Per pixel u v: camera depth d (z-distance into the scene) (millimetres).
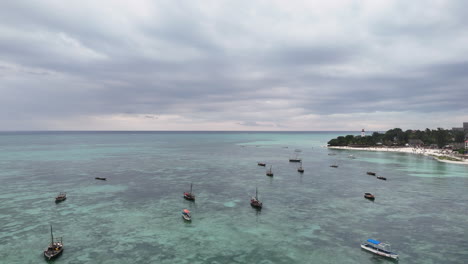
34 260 58500
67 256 60250
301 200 102062
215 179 139375
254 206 93625
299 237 70438
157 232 72812
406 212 89250
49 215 84438
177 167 178000
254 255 61375
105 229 74312
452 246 66062
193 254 61625
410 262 59094
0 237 68875
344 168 179875
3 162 196750
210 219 82188
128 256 60500
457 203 99062
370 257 60938
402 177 148875
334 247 65312
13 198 102375
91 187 120312
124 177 143000
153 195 107688
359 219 82938
